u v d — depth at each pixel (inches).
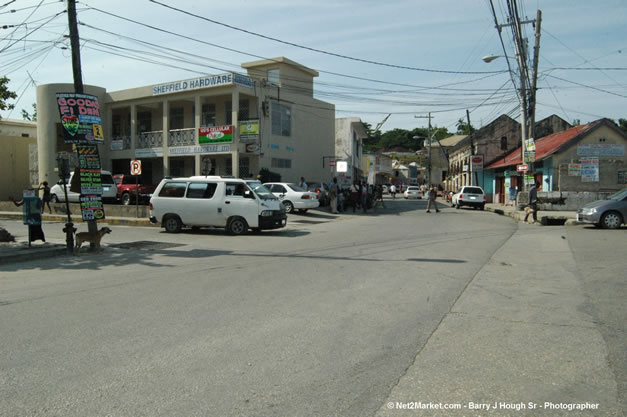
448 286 296.5
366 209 1099.3
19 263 414.9
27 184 1280.8
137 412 135.9
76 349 186.7
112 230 668.1
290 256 419.8
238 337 199.2
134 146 1180.5
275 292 280.7
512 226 711.1
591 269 347.6
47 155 1163.3
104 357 177.8
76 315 236.2
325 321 221.8
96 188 477.4
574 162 1015.6
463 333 204.5
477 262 386.3
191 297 270.7
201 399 143.6
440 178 3061.0
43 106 1162.0
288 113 1193.4
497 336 200.2
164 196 631.8
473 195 1262.3
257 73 1251.2
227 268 364.2
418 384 153.9
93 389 150.9
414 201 1852.9
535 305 250.4
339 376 159.8
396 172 3575.3
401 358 175.6
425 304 252.8
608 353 179.0
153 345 190.2
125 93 1177.4
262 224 595.8
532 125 875.4
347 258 406.3
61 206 880.9
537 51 861.8
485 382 155.3
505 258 407.2
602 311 236.2
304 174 1259.8
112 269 375.2
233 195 604.4
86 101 476.4
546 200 997.8
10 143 1249.4
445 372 163.2
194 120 1168.2
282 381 155.9
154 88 1127.6
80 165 466.9
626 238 518.6
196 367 167.6
